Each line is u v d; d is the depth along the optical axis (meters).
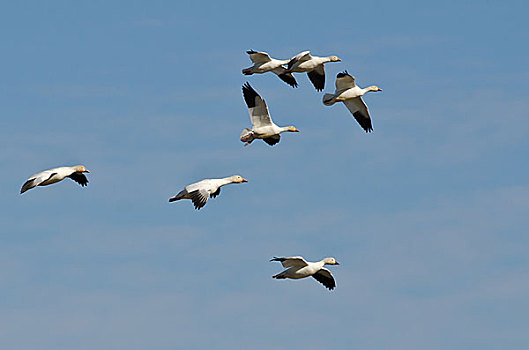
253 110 43.00
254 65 45.84
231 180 41.38
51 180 40.81
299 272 41.06
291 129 43.38
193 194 39.38
